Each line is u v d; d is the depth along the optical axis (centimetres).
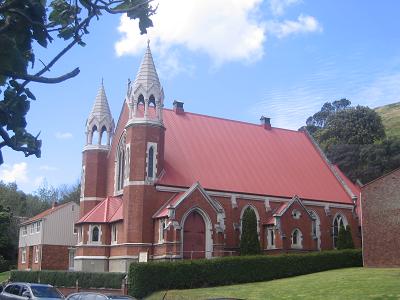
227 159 5712
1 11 549
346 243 5516
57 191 12131
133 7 686
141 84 5091
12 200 10500
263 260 4384
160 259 4616
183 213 4722
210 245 4825
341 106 14725
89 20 677
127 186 4916
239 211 5359
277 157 6216
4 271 7762
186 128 5781
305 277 4231
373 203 4575
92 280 4250
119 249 4897
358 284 3450
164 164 5153
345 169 9762
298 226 5472
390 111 17412
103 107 5822
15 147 584
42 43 571
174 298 3544
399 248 4325
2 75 567
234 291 3675
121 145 5494
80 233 5166
